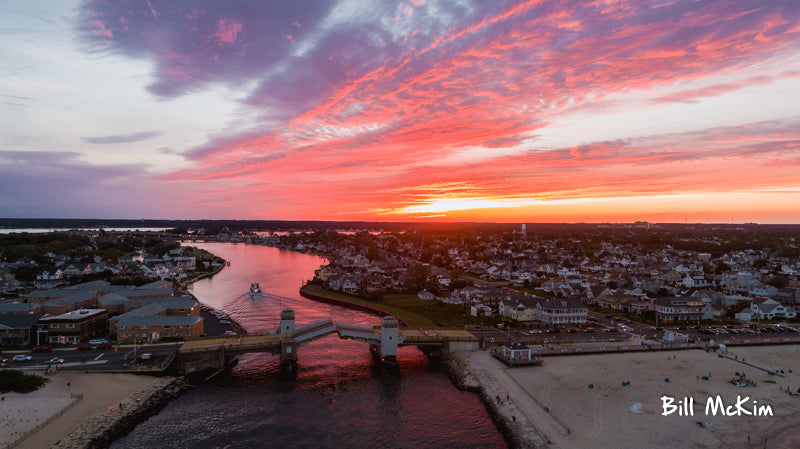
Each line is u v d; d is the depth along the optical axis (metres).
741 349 104.88
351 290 189.88
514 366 93.31
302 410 75.75
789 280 194.38
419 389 85.75
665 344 104.81
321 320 110.88
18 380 73.31
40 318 105.31
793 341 110.00
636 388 80.75
